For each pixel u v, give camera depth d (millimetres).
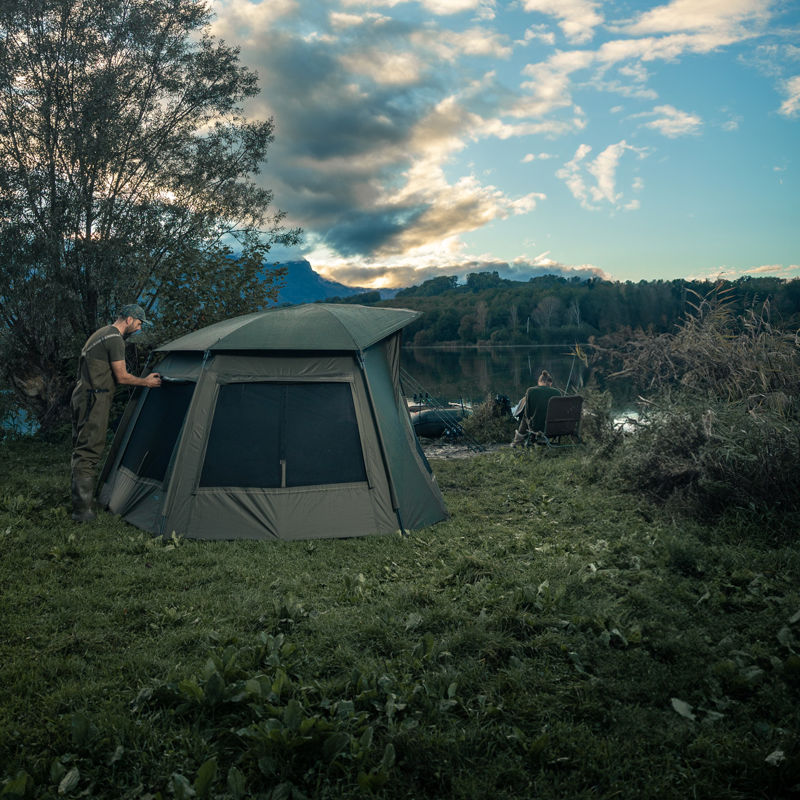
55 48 10516
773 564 4703
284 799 2334
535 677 3125
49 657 3354
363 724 2750
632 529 5809
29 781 2344
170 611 3881
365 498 5906
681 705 2885
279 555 5094
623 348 10875
